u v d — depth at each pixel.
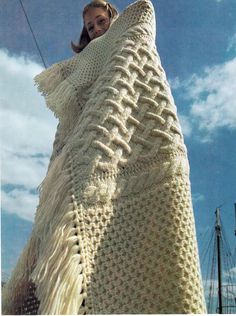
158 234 1.17
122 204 1.19
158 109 1.29
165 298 1.12
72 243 1.11
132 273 1.14
